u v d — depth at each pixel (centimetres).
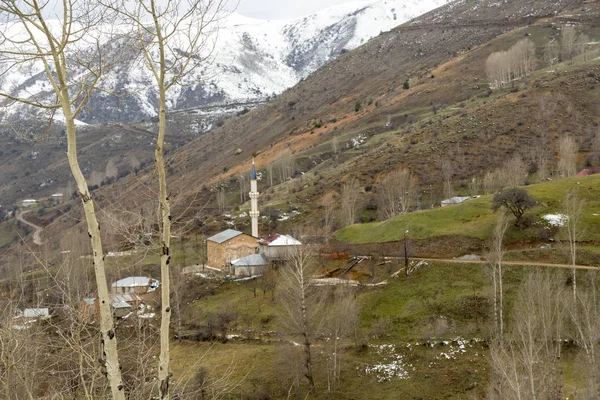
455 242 7025
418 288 6372
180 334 5884
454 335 5431
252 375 5141
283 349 5459
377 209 10462
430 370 5009
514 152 11512
